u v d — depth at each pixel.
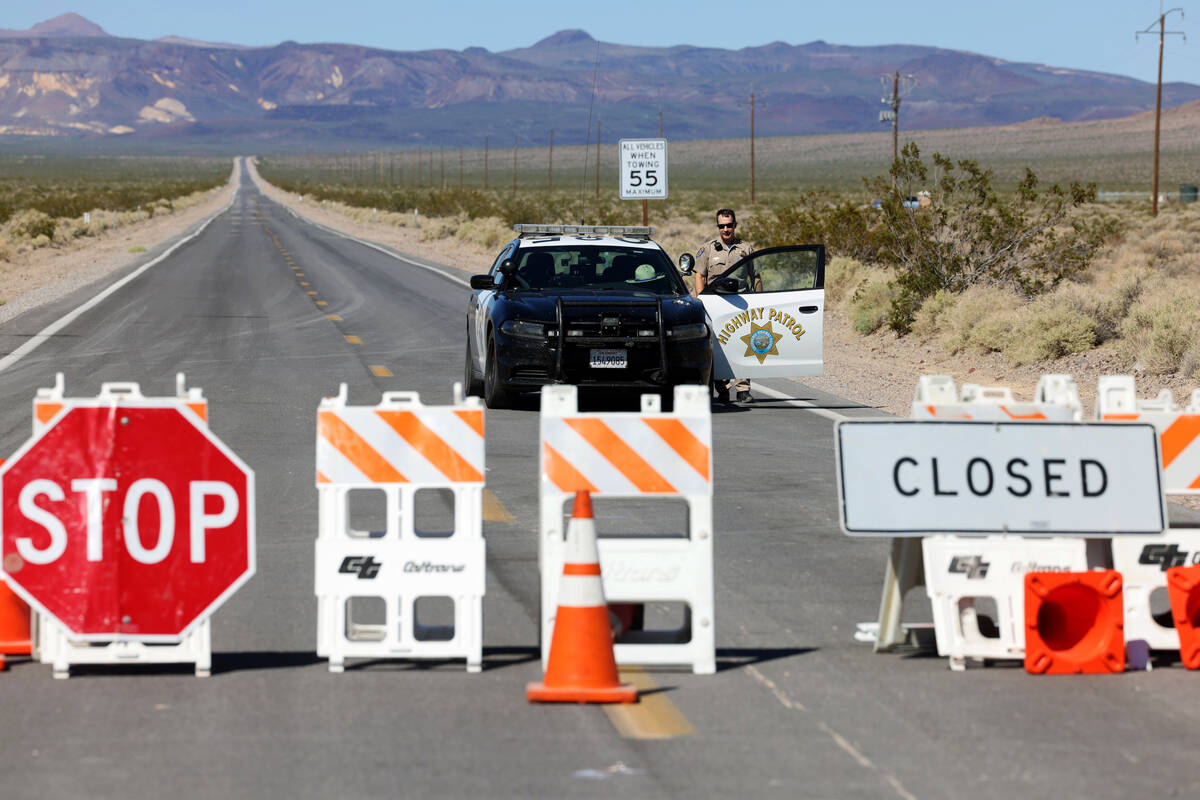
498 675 12.04
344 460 12.04
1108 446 12.80
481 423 12.15
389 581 12.09
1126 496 12.77
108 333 40.66
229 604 14.16
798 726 10.68
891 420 12.64
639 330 26.31
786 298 28.45
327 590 12.02
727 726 10.66
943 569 12.45
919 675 12.15
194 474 11.87
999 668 12.45
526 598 14.49
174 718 10.77
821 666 12.35
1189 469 13.44
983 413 13.16
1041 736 10.49
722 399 29.67
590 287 28.19
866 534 12.43
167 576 11.85
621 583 12.09
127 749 10.04
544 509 12.15
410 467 12.09
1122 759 9.98
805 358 28.62
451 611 13.84
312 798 9.08
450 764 9.75
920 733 10.53
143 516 11.84
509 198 199.12
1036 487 12.67
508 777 9.49
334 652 12.05
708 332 27.05
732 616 13.92
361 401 28.08
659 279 28.69
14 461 11.73
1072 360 35.22
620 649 12.02
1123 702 11.44
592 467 12.13
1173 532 12.84
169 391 28.94
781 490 20.22
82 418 11.81
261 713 10.92
